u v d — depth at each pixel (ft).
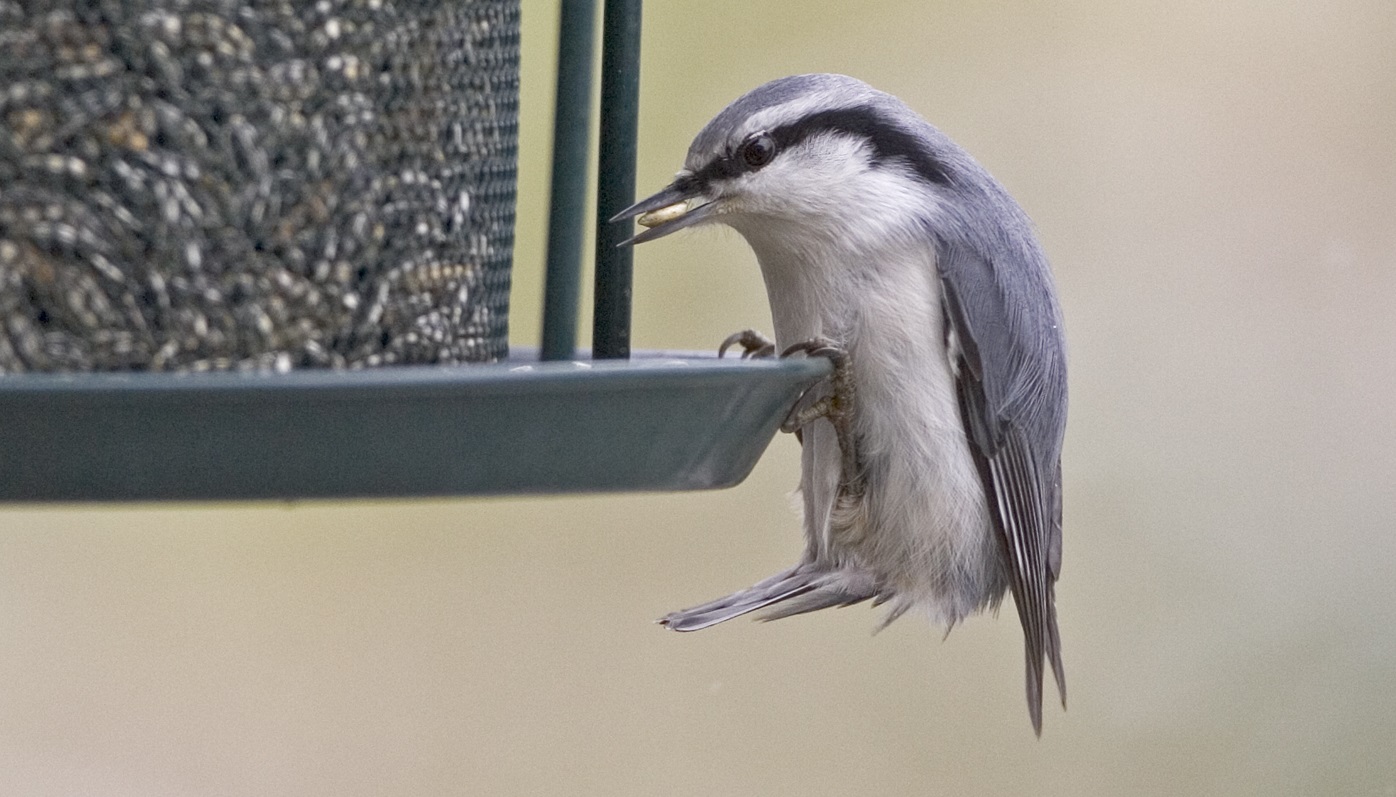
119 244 18.99
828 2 41.73
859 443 26.99
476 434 17.94
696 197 26.53
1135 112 42.86
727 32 40.75
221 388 16.40
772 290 27.53
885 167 26.81
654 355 26.91
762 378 19.66
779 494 39.91
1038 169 42.45
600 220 24.61
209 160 19.24
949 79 42.63
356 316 20.40
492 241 22.90
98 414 16.62
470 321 22.11
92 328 18.98
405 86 20.71
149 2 18.88
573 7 26.21
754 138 26.22
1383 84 42.70
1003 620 39.37
